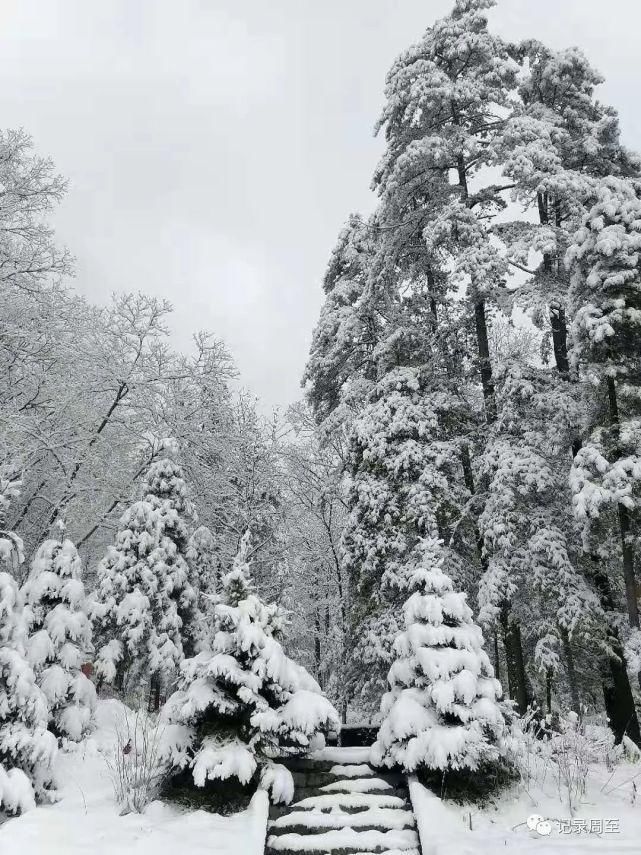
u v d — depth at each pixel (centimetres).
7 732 693
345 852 653
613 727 1168
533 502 1286
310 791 771
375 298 1619
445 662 762
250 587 857
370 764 820
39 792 711
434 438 1438
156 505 1567
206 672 755
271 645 792
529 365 1360
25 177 1570
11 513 1655
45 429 1623
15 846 565
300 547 2259
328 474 2202
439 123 1559
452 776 732
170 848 588
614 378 1144
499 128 1484
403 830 687
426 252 1631
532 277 1436
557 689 1597
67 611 941
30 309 1600
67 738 880
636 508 1094
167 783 748
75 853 563
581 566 1236
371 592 1409
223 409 2081
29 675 723
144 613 1406
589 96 1490
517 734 783
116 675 1463
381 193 1600
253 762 713
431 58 1551
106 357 1750
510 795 730
